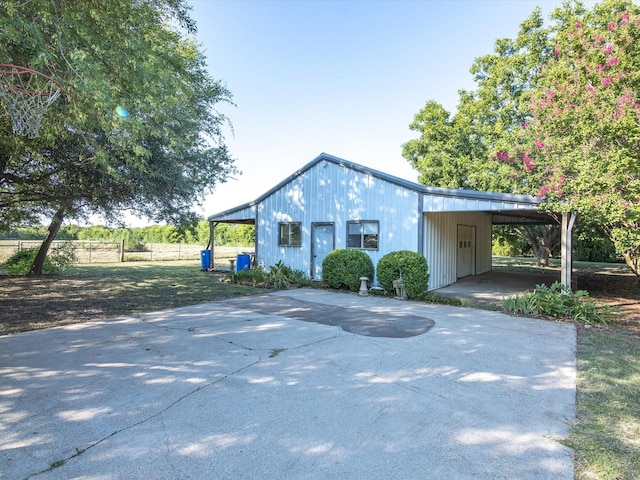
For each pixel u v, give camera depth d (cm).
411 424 296
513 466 240
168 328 608
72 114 489
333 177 1186
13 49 396
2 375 397
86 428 287
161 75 507
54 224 1452
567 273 795
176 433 280
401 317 704
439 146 1961
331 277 1066
